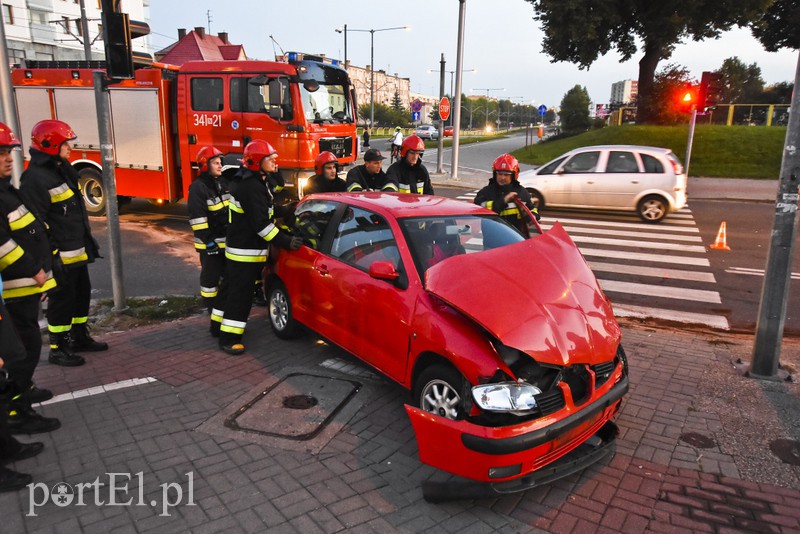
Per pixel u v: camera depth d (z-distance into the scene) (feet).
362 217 15.42
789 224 15.40
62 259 15.71
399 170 23.22
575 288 12.18
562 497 10.92
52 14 163.12
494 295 11.18
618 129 95.61
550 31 95.04
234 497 10.56
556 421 10.26
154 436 12.61
